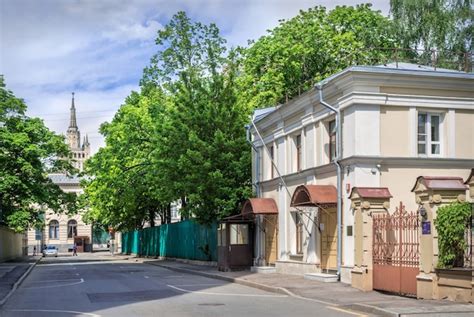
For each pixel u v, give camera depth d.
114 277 29.86
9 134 49.34
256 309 15.05
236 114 34.06
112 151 50.47
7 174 48.66
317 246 24.28
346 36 42.56
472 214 14.99
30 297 20.39
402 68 22.08
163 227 54.72
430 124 22.03
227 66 46.09
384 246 18.20
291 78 43.75
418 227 16.33
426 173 21.44
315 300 17.08
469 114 22.20
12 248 62.88
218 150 32.78
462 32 36.00
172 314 14.29
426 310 13.47
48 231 107.00
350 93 21.17
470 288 14.53
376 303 15.08
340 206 21.78
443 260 15.33
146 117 46.75
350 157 20.88
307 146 25.28
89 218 78.25
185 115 33.84
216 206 32.28
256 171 31.70
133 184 49.03
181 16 48.16
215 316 13.78
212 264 37.78
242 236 33.44
